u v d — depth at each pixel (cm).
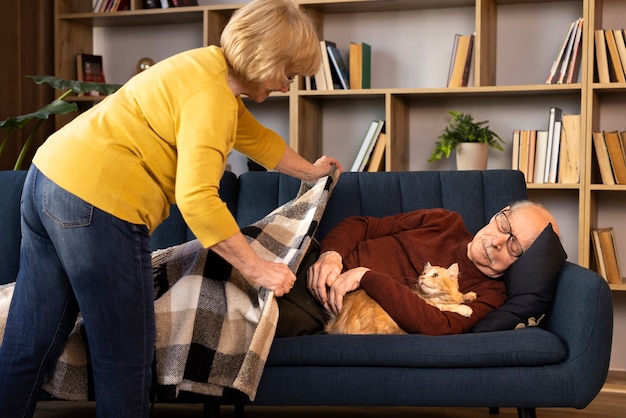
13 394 179
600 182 367
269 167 230
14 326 180
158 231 263
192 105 170
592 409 282
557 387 201
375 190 264
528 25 380
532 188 355
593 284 203
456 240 244
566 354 202
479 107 388
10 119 331
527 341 202
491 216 260
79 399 203
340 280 225
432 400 204
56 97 414
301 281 228
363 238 246
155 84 172
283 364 208
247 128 219
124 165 170
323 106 410
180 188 169
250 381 200
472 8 388
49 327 179
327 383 206
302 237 226
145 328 177
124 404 176
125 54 438
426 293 229
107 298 171
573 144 351
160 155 173
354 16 404
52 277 178
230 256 181
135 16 409
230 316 211
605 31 347
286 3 181
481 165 366
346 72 390
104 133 170
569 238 375
